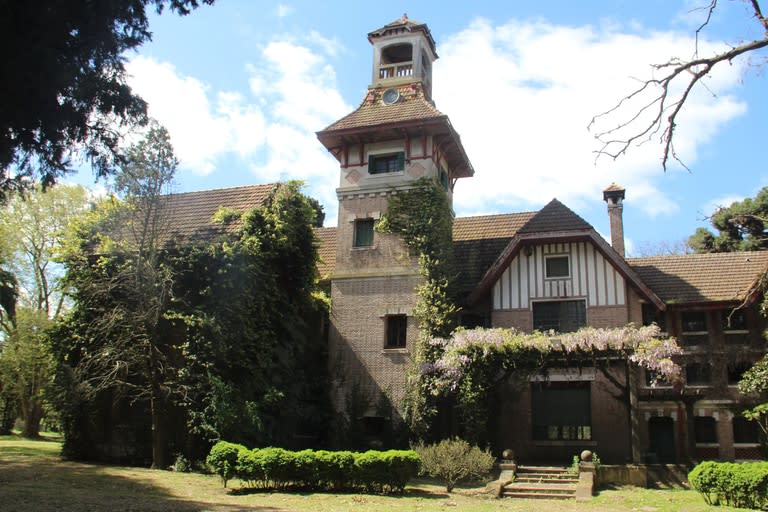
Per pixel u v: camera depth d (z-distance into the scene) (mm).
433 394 22297
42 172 10172
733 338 24250
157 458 20422
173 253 22453
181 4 10203
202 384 20750
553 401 24156
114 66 10062
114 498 13727
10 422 36219
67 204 35500
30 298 35031
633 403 20938
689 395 21594
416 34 29062
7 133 9258
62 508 11844
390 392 24031
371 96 28594
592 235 24250
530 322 24516
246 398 21312
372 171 27016
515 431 24016
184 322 22000
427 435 22625
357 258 26031
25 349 32344
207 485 17266
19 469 18422
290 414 23062
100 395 22656
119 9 9414
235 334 21562
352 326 25297
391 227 25750
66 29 8961
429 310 23922
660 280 25625
